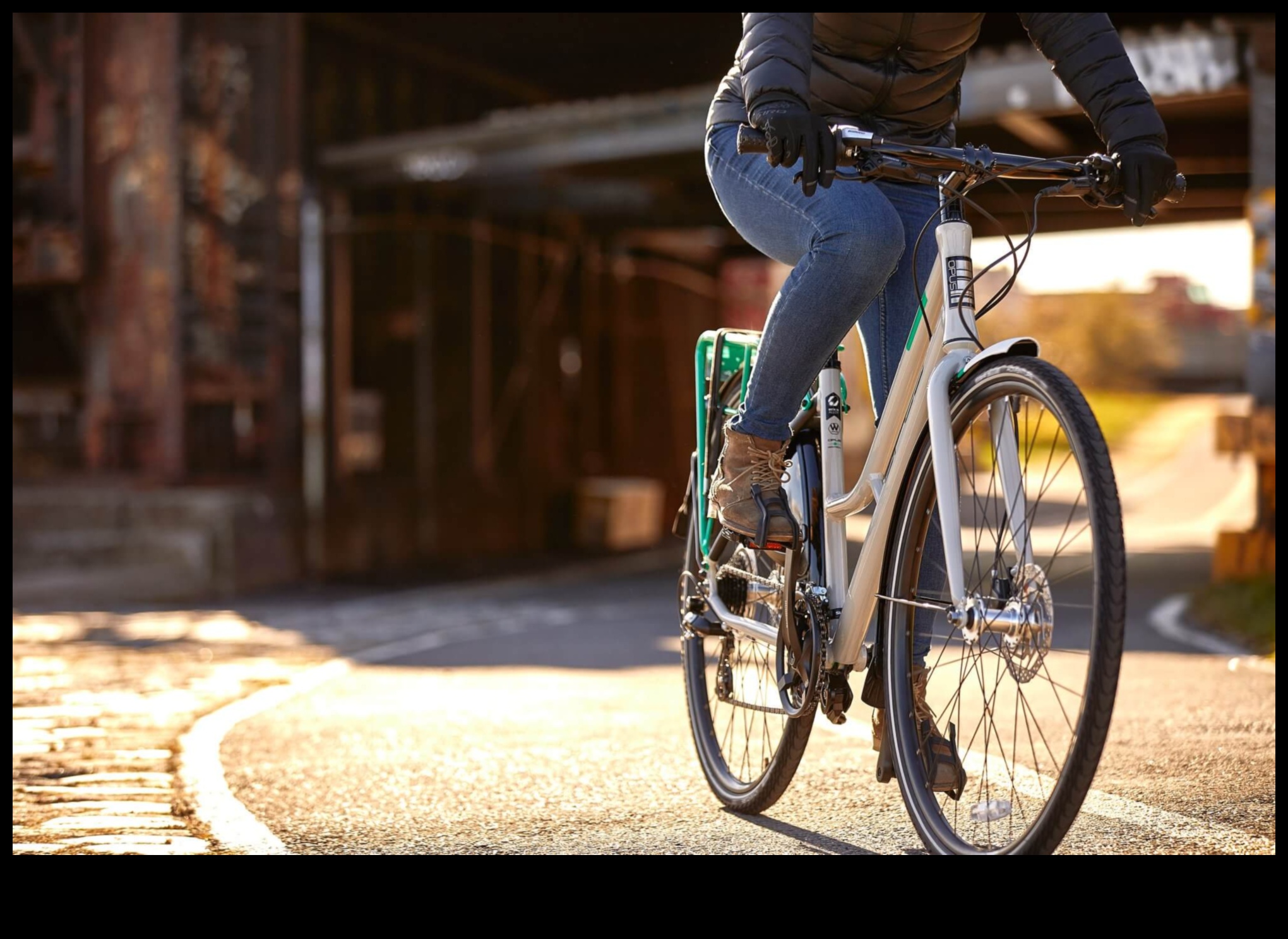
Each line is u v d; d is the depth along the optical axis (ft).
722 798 14.87
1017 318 324.60
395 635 41.37
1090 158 10.97
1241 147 67.05
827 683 12.74
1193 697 22.09
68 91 71.97
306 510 69.05
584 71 87.51
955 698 12.00
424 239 79.56
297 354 71.46
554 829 13.84
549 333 91.76
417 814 14.70
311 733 20.92
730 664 15.16
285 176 71.26
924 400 11.32
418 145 69.67
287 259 71.26
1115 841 12.51
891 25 12.42
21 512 67.21
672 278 106.93
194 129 70.13
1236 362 426.92
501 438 87.35
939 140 13.32
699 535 15.94
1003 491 10.33
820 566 13.02
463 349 83.25
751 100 10.85
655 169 71.61
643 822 14.15
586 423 96.63
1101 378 368.07
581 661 32.65
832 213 11.49
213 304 70.28
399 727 21.27
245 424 71.26
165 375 69.87
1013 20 71.05
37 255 71.56
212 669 31.91
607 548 90.12
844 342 12.98
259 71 71.00
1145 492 150.71
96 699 25.95
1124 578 9.20
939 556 12.04
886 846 12.76
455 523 80.74
